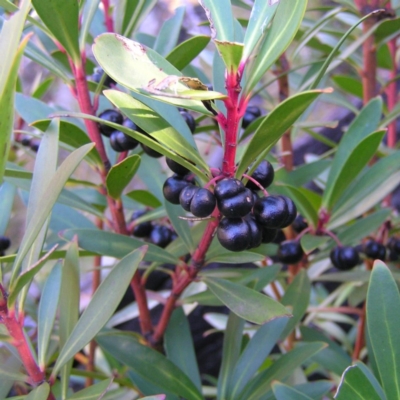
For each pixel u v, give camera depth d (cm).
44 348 14
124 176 15
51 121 13
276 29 12
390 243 22
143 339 19
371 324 12
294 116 11
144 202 21
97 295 13
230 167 12
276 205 12
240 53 10
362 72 24
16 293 12
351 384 11
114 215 17
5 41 10
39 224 11
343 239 20
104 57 11
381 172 18
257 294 13
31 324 27
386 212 20
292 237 23
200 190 11
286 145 24
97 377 18
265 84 20
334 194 18
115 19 18
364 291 21
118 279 13
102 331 19
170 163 13
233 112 11
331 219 20
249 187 13
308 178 21
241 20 22
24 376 13
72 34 14
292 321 18
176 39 19
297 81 27
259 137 11
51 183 11
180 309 18
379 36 23
